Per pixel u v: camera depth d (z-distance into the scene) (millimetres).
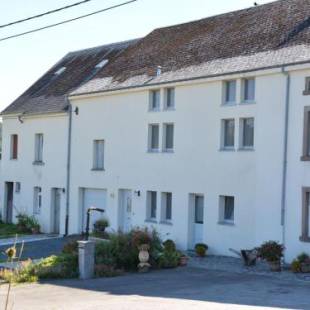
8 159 37812
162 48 30266
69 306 14953
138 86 28000
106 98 30234
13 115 36906
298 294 16375
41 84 38438
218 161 24688
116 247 21734
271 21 26078
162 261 22000
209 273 20703
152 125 27797
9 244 29609
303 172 21547
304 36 23391
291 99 22047
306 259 20750
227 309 14008
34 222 34625
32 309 14586
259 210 23047
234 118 24172
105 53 36719
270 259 20844
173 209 26516
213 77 24672
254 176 23297
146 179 27828
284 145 22203
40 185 34750
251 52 24719
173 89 26875
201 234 25719
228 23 28391
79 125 31906
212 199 24906
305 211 21516
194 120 25703
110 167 29875
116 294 16828
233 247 24031
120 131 29344
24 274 20141
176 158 26406
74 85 35031
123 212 29406
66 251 22125
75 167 32094
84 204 31812
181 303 14969
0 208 38438
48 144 34156
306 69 21547
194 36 29297
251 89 23906
